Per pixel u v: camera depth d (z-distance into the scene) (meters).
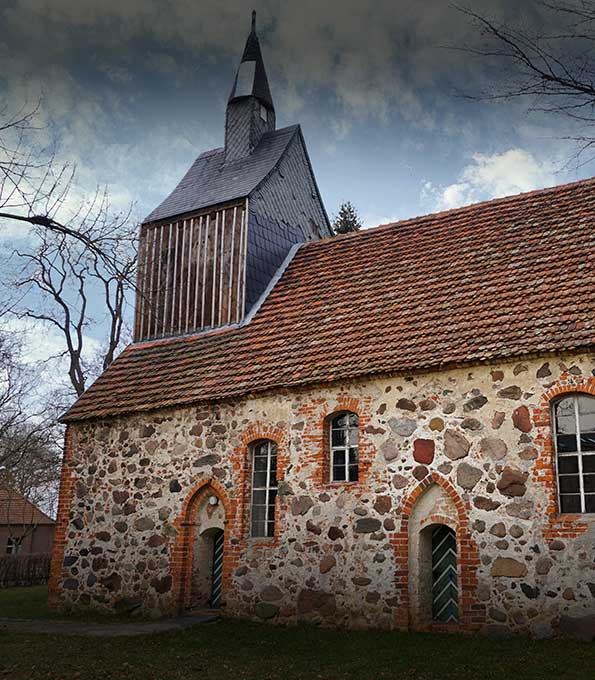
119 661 10.70
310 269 19.42
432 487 13.32
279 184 21.52
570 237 15.34
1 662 10.63
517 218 16.97
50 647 11.81
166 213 21.47
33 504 45.25
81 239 11.30
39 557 31.28
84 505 17.64
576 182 17.19
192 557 15.99
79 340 27.86
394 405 13.98
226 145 23.16
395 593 13.16
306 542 14.34
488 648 11.02
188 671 10.07
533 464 12.38
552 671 9.54
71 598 17.20
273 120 23.88
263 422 15.51
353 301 16.94
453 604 13.21
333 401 14.70
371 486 13.87
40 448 32.56
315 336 16.31
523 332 13.12
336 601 13.73
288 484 14.84
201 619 14.88
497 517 12.49
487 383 13.12
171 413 16.91
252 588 14.79
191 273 20.30
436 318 14.79
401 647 11.36
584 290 13.49
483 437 12.94
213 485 15.89
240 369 16.62
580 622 11.45
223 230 20.06
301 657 10.98
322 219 23.70
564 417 12.55
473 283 15.37
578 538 11.74
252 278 19.38
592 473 12.12
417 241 18.08
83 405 18.47
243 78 23.50
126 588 16.48
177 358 18.77
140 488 16.91
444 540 13.56
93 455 17.86
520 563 12.12
